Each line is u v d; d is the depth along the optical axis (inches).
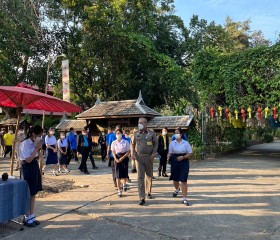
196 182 416.2
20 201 219.0
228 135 1031.6
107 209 278.2
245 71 737.6
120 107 845.2
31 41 924.0
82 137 508.7
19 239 206.7
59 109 314.0
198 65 791.1
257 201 310.8
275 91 707.4
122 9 1077.8
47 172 517.7
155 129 789.2
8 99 301.6
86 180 433.7
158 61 1070.4
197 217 255.1
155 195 332.2
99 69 1100.5
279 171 532.1
